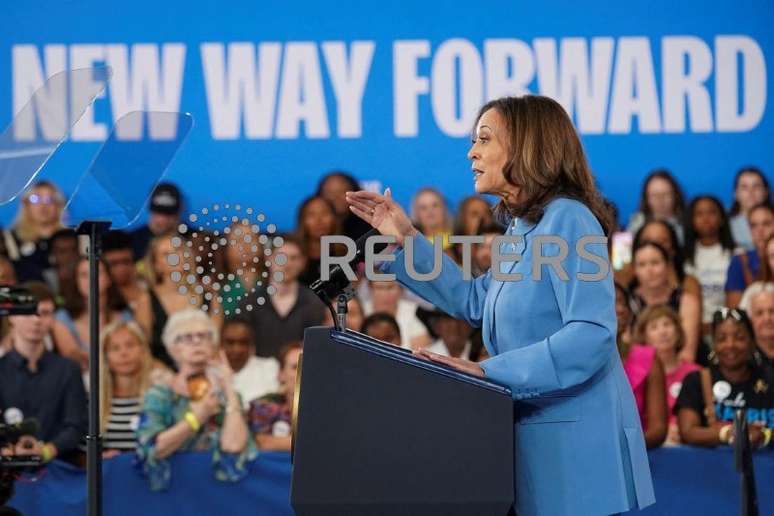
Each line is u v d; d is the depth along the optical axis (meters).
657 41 19.03
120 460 18.58
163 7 19.09
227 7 19.08
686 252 18.91
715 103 19.02
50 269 18.88
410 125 19.09
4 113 19.08
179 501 18.61
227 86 19.09
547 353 8.09
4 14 19.06
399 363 7.63
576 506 8.30
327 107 19.09
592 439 8.38
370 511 7.51
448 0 19.06
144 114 10.99
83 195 10.77
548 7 19.02
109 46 19.12
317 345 7.66
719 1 18.98
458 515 7.51
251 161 19.03
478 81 19.06
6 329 18.59
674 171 19.02
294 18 19.12
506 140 8.92
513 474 7.59
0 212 18.91
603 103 19.03
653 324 18.62
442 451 7.53
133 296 18.77
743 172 18.97
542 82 19.05
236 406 18.69
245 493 18.69
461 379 7.61
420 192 19.03
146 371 18.72
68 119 11.36
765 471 18.36
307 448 7.54
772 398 18.48
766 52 18.98
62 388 18.66
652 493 8.63
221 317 18.67
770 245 18.78
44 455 18.27
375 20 19.09
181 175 18.94
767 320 18.62
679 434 18.55
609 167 19.06
